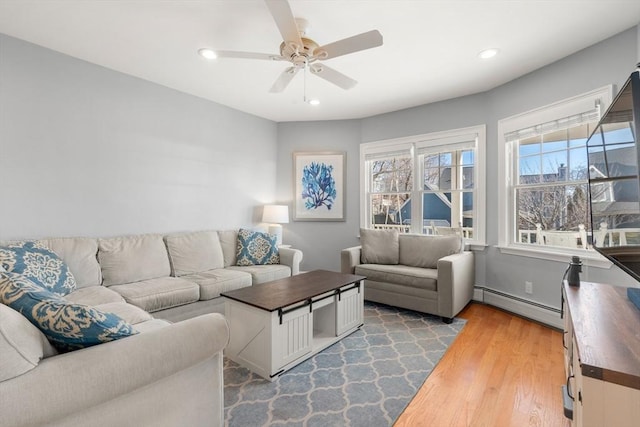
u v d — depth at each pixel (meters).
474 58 2.74
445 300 3.00
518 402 1.79
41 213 2.57
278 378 2.04
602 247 1.68
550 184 2.94
